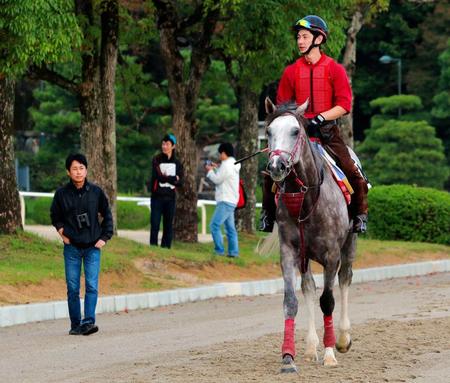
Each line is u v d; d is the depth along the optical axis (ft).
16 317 48.19
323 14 72.13
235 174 70.49
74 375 33.60
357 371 33.58
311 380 31.81
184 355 37.32
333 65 37.09
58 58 57.36
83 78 70.18
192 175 78.33
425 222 96.73
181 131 78.23
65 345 40.57
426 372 33.12
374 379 31.96
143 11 84.02
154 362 35.83
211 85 94.38
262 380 31.83
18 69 56.75
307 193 34.58
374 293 63.82
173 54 77.61
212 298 61.21
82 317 50.62
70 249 44.68
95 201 44.86
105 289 57.47
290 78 37.58
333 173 36.22
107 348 39.55
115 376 33.06
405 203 96.84
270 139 33.42
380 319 47.50
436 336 41.09
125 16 78.95
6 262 58.03
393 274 79.41
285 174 32.99
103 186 70.03
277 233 37.37
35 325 47.57
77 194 44.78
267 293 65.72
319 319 49.32
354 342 39.99
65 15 55.36
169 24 76.79
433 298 58.18
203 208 92.84
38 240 63.77
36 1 53.88
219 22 81.10
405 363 34.99
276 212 35.40
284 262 34.94
